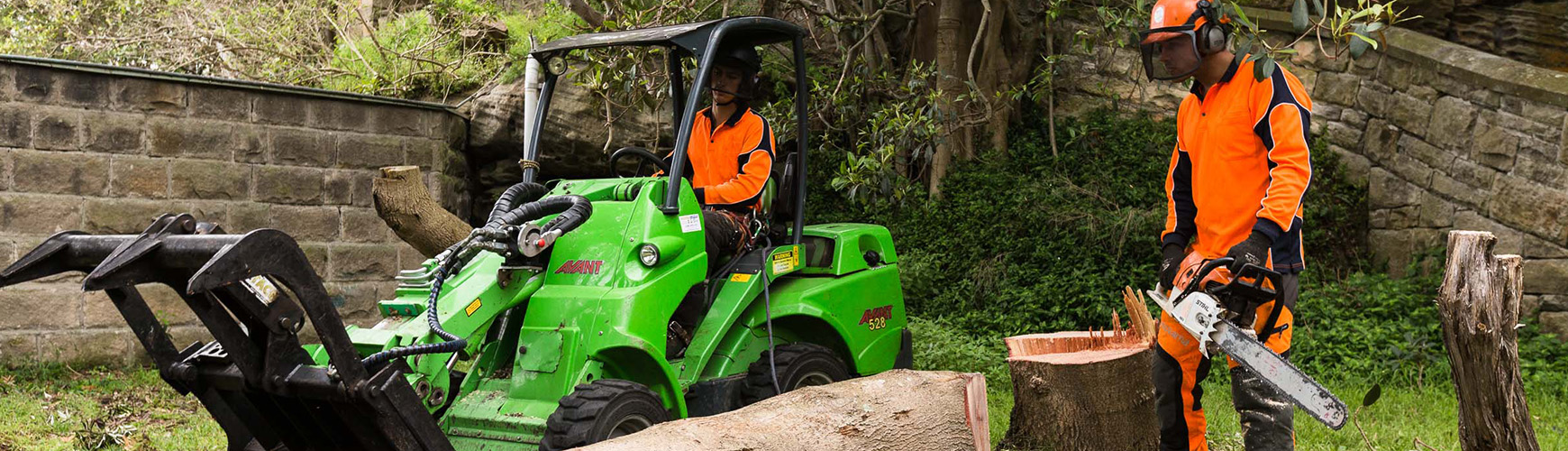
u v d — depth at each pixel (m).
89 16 10.67
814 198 9.35
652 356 3.86
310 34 10.17
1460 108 8.18
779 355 4.50
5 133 6.21
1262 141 3.39
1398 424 5.53
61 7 10.09
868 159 7.02
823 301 4.69
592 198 4.31
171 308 6.77
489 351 4.11
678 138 4.18
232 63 10.11
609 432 3.60
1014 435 4.39
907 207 9.19
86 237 3.14
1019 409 4.35
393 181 4.82
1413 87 8.56
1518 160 7.79
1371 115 8.91
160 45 10.22
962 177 9.27
